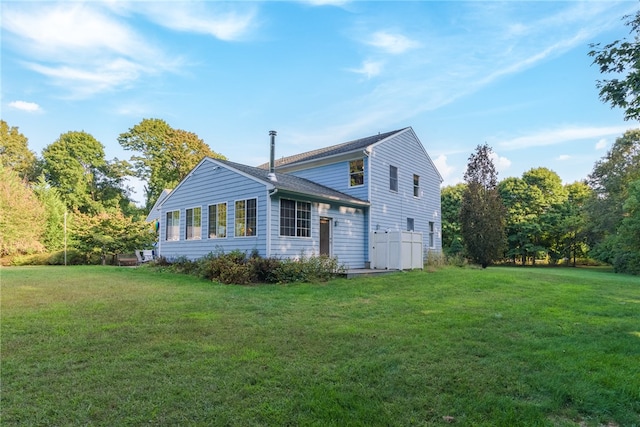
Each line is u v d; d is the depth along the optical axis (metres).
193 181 15.70
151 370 3.79
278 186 12.17
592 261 34.12
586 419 2.87
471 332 5.36
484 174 20.69
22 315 6.22
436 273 13.16
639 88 4.54
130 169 38.47
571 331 5.50
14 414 2.85
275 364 3.98
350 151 16.08
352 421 2.76
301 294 8.79
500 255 20.62
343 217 14.96
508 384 3.46
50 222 25.48
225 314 6.52
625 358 4.22
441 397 3.19
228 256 12.23
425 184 20.30
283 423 2.74
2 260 21.55
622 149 27.30
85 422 2.75
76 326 5.54
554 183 35.38
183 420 2.78
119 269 15.38
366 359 4.17
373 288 9.65
